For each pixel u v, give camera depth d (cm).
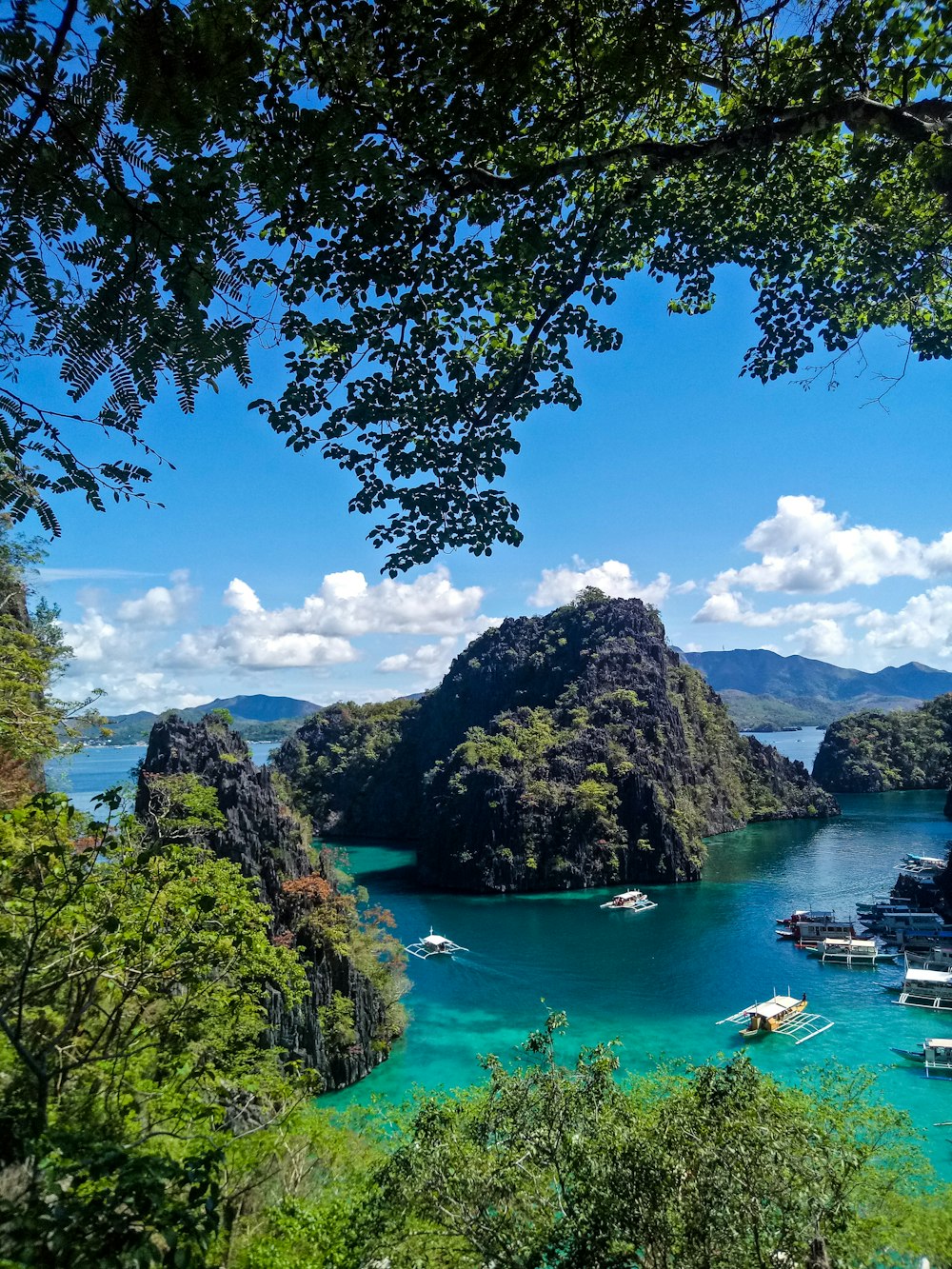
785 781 15438
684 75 769
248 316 542
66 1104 1077
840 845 11619
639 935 7019
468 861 9600
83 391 515
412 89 633
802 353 1170
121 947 1117
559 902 8681
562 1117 1316
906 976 5131
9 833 916
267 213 578
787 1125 1234
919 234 1025
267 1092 1814
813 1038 4444
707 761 14150
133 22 434
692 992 5372
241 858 5131
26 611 2903
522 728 12450
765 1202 1148
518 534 1037
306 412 911
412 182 692
